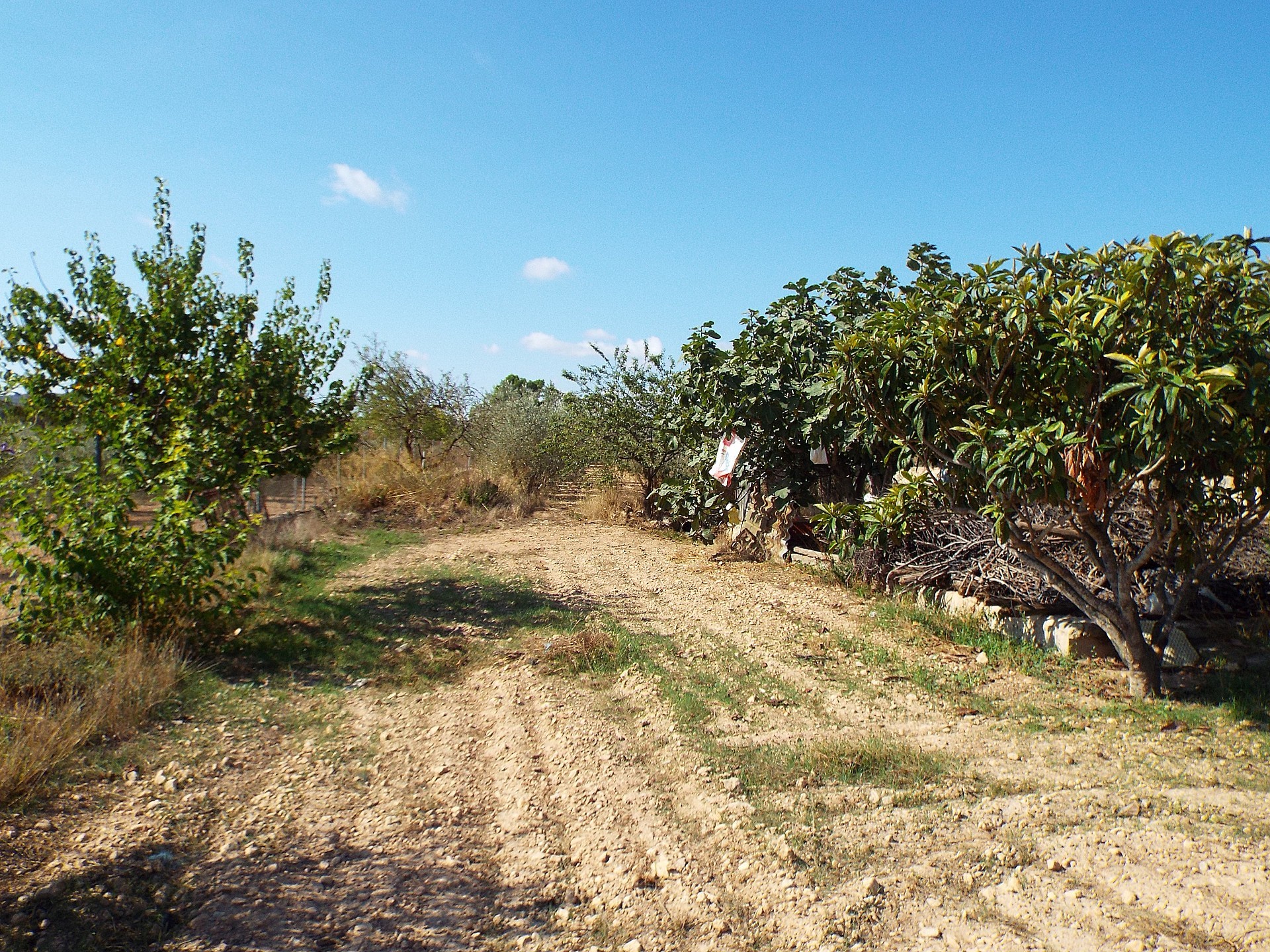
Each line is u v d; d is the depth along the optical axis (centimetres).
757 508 1352
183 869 387
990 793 459
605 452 1831
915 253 1084
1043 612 803
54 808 432
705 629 875
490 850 420
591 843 420
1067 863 363
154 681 610
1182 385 461
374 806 471
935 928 323
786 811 445
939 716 607
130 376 916
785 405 1173
